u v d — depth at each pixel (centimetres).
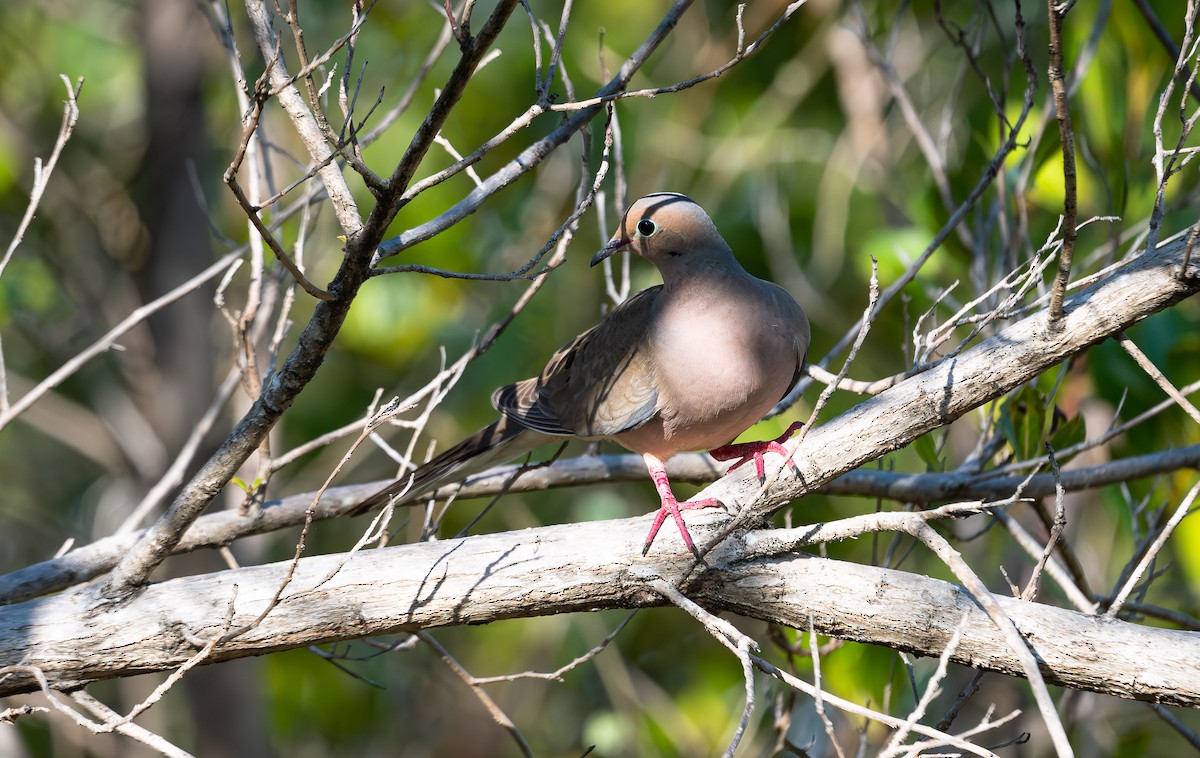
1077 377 1039
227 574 651
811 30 1509
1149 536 848
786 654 824
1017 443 846
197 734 1487
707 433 808
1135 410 1014
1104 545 1377
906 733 505
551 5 1498
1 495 1852
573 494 1530
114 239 1614
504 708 1608
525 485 902
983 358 637
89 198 1648
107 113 1723
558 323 1494
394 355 1495
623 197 840
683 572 645
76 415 1633
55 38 1670
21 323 1644
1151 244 626
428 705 1697
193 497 616
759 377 770
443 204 1445
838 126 1590
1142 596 829
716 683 1372
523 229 1491
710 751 1262
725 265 792
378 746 1661
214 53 1609
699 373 771
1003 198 893
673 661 1529
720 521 654
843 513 1272
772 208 1441
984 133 1055
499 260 1500
